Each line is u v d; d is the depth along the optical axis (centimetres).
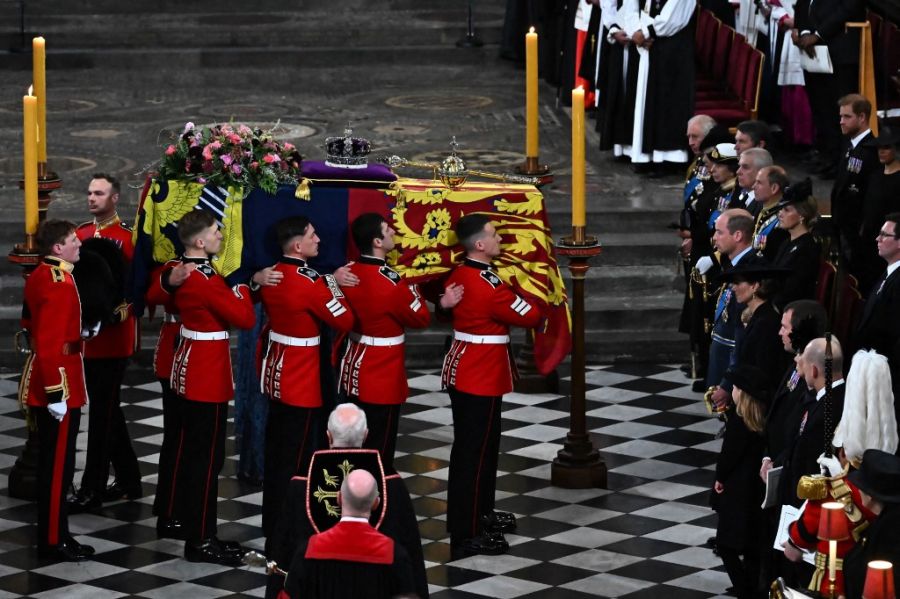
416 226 3872
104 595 3647
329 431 2992
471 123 7456
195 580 3728
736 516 3481
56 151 6906
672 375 5244
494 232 3841
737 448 3459
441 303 3878
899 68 6159
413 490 4284
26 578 3741
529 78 4534
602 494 4266
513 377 3962
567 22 7550
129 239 4225
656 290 5747
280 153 3844
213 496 3834
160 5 9012
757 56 6353
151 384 5138
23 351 5206
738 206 4622
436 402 4984
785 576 3334
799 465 3175
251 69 8381
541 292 3947
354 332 3859
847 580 2800
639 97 6538
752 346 3759
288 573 2752
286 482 3797
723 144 4775
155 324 5406
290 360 3775
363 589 2709
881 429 3067
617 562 3834
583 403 4312
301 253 3747
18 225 5803
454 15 8969
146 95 8056
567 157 6844
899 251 3956
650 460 4503
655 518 4103
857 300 4175
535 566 3812
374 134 7219
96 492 4162
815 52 6191
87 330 3869
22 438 4688
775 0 6588
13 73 8375
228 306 3734
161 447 4288
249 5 9125
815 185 6253
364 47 8594
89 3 8938
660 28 6412
